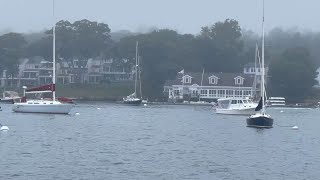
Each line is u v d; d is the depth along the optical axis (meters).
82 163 148.75
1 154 160.50
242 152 174.25
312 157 166.00
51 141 191.88
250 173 139.62
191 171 140.62
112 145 185.25
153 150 175.12
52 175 133.12
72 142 190.75
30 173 135.00
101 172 137.50
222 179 132.25
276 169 145.38
